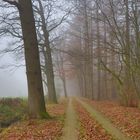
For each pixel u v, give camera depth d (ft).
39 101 55.47
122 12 82.02
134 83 80.74
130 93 89.86
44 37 99.45
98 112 72.23
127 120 53.57
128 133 41.47
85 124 51.01
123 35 80.07
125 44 80.38
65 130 44.60
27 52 55.16
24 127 47.55
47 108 84.58
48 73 111.24
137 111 69.46
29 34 54.90
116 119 56.59
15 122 54.54
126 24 79.46
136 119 53.78
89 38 110.63
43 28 98.43
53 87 111.75
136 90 81.20
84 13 95.40
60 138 38.63
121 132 42.78
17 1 59.36
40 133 42.09
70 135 40.65
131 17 75.72
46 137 39.24
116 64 130.11
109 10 90.07
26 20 54.90
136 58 76.23
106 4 83.20
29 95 55.57
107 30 101.35
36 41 55.62
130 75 89.35
